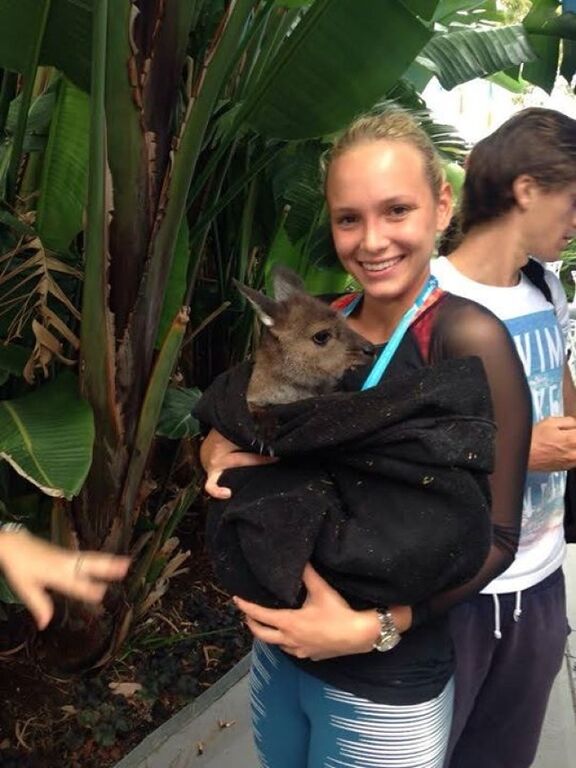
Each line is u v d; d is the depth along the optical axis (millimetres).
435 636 761
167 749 1349
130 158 1072
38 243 1180
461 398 649
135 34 1038
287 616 696
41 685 1443
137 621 1572
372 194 737
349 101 1212
